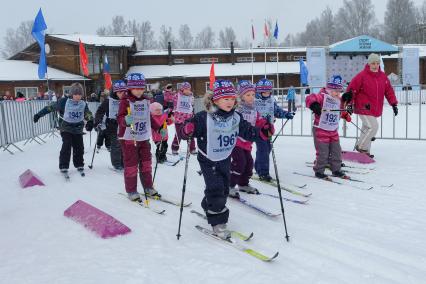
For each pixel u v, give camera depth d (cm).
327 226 376
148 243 343
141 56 3447
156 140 714
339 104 559
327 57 2075
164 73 3253
